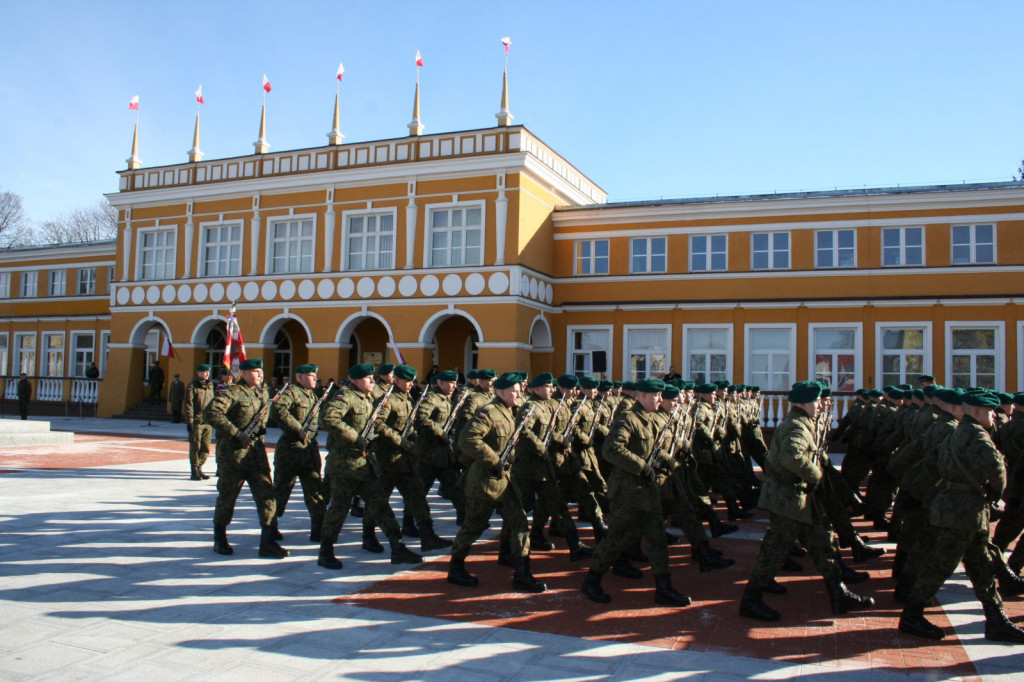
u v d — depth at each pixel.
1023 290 21.44
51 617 6.21
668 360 24.84
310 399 9.45
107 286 36.78
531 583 7.19
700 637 6.02
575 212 26.48
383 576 7.70
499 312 24.02
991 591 6.08
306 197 27.20
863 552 8.80
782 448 6.41
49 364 37.69
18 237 57.12
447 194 25.09
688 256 25.02
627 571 7.86
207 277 28.50
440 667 5.33
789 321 23.55
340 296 26.23
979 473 5.89
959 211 22.22
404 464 8.76
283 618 6.33
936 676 5.30
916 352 22.36
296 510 11.66
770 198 23.95
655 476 6.89
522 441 8.15
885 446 10.20
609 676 5.21
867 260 23.00
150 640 5.74
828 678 5.23
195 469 14.26
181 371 28.72
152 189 29.75
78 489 12.70
